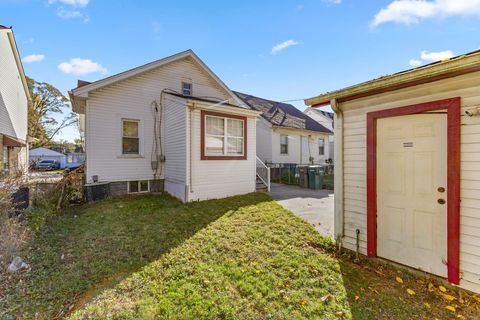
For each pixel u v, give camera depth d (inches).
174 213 228.4
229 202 276.5
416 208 117.0
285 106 757.3
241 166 333.4
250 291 98.6
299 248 144.3
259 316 83.9
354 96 139.0
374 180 131.5
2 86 418.3
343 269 120.4
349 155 145.1
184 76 386.6
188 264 122.2
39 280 107.4
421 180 115.4
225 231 173.9
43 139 1157.1
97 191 294.7
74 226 191.6
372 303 92.4
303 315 84.6
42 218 198.4
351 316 84.5
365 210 136.3
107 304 89.2
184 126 289.1
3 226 142.2
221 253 136.3
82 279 108.5
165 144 353.4
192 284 103.1
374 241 131.2
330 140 801.6
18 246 133.7
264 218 207.0
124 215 223.3
